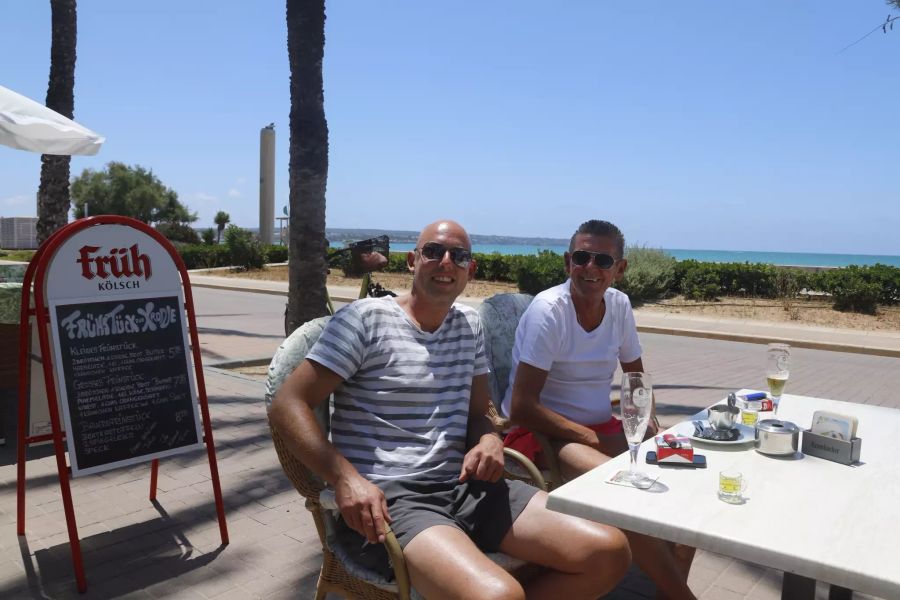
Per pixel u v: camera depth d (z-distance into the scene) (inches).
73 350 126.7
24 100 219.9
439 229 102.3
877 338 523.8
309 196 269.1
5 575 127.5
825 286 704.4
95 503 162.1
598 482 85.0
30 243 2571.4
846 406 130.9
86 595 121.3
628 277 727.7
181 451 139.1
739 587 131.2
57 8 343.3
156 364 136.6
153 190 2516.0
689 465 91.4
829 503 78.4
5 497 164.6
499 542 94.7
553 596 91.4
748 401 121.7
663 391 322.3
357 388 100.3
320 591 101.3
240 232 1213.7
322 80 270.2
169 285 138.9
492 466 98.1
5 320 203.3
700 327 572.7
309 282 272.2
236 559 136.0
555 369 133.3
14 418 233.1
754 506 77.4
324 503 95.6
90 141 227.8
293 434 92.7
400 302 106.4
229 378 302.8
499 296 155.3
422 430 100.7
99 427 129.4
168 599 120.7
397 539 87.9
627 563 91.0
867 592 61.8
